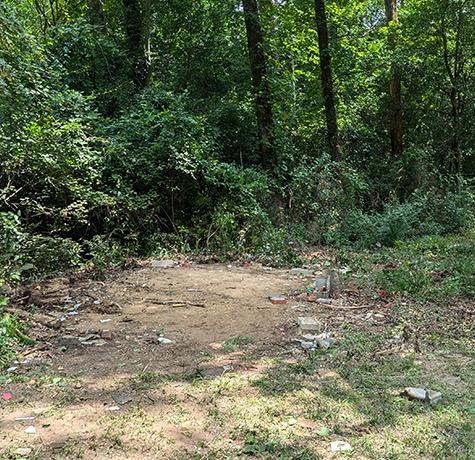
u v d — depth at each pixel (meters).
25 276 6.72
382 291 6.10
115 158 8.82
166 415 3.21
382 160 15.59
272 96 12.96
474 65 15.53
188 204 9.60
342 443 2.84
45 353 4.34
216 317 5.27
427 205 12.38
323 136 15.00
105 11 13.27
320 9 13.55
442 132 16.17
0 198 6.96
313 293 6.19
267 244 9.00
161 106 10.66
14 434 2.99
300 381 3.70
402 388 3.58
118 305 5.68
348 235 10.91
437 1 14.33
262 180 10.73
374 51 15.62
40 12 14.02
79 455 2.76
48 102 7.72
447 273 6.98
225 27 13.60
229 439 2.92
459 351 4.29
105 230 8.43
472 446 2.81
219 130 11.80
